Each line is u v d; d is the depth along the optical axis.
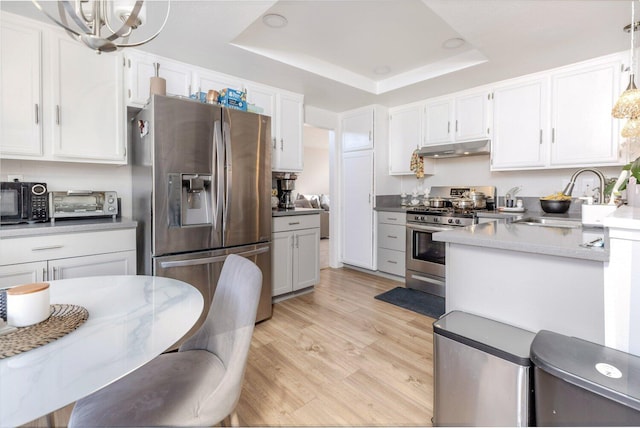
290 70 2.82
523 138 3.02
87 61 2.17
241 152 2.45
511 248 1.28
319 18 2.24
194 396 1.01
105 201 2.32
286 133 3.34
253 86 3.06
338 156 4.41
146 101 2.41
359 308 2.95
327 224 6.88
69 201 2.21
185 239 2.18
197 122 2.20
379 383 1.80
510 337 1.27
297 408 1.60
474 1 1.78
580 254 1.13
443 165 4.04
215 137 2.27
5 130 1.89
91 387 0.64
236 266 1.27
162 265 2.07
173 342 0.83
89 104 2.18
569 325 1.22
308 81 3.09
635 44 2.30
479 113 3.31
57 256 1.88
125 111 2.34
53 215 2.11
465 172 3.84
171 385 1.06
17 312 0.87
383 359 2.05
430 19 2.28
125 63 2.33
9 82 1.89
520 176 3.39
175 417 0.92
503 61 2.65
